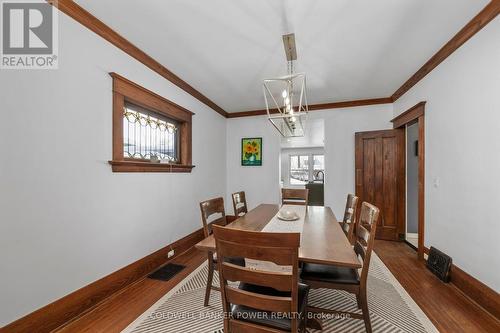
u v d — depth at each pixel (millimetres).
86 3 1623
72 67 1666
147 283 2184
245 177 4586
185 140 3186
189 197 3260
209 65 2584
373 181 3602
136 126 2396
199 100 3562
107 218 1949
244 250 957
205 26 1887
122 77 2053
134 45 2174
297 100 3807
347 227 2189
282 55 2352
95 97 1844
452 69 2109
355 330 1525
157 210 2580
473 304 1787
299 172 9305
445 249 2227
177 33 1987
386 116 3684
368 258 1348
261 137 4492
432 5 1630
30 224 1414
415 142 3434
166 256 2689
